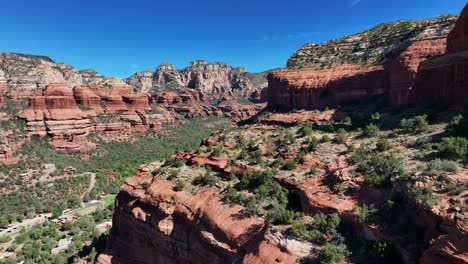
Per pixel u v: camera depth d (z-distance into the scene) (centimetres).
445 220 2041
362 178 3036
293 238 2747
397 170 2845
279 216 3052
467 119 3359
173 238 3869
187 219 3806
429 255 1972
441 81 4562
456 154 2716
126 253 4666
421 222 2267
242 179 3972
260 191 3616
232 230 3247
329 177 3356
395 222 2452
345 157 3753
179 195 4159
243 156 4750
